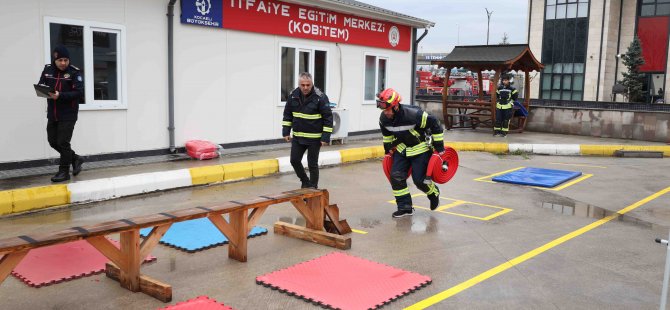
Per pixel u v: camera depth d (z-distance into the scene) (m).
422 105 23.73
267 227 6.79
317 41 14.09
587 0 39.31
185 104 11.17
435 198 7.54
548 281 5.16
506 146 14.80
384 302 4.50
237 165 9.90
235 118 12.24
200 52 11.35
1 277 3.84
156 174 8.70
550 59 41.50
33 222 6.74
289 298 4.62
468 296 4.75
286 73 13.41
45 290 4.67
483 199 8.81
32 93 8.89
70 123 8.07
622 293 4.91
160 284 4.51
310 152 7.99
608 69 39.53
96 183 7.93
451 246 6.20
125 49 10.05
